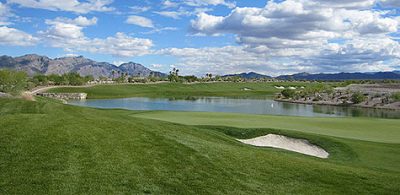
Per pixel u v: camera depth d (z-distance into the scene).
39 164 13.17
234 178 14.04
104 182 12.24
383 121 39.75
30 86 145.38
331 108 102.31
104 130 18.34
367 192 14.02
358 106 107.06
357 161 22.44
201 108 95.06
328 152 25.69
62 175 12.42
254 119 40.38
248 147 23.11
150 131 19.50
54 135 16.33
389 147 25.41
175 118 40.81
